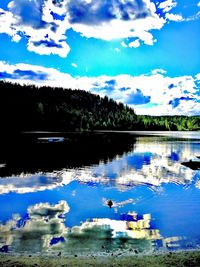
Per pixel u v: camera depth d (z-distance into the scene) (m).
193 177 35.94
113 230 17.62
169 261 12.89
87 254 13.98
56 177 35.09
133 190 28.70
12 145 74.44
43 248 14.80
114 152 65.44
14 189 28.80
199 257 13.30
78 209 22.30
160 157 57.75
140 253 14.09
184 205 23.33
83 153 61.56
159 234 16.97
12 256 13.65
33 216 20.50
